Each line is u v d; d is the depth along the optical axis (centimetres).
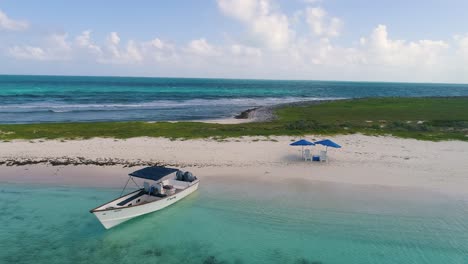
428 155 2667
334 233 1507
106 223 1545
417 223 1582
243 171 2303
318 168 2361
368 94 15875
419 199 1839
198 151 2786
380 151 2788
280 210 1725
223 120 5209
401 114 5509
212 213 1716
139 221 1666
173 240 1495
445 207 1745
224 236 1511
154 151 2775
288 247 1414
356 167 2378
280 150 2830
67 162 2475
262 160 2547
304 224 1585
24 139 3116
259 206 1775
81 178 2172
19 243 1456
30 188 2012
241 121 5062
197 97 10475
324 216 1655
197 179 2009
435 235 1483
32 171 2284
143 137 3272
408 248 1391
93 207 1777
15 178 2159
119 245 1457
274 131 3578
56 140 3106
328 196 1886
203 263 1332
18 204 1808
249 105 8094
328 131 3588
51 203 1820
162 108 7012
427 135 3394
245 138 3262
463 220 1611
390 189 1977
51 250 1412
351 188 1995
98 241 1488
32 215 1694
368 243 1429
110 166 2400
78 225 1611
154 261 1346
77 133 3409
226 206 1784
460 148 2889
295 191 1958
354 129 3709
